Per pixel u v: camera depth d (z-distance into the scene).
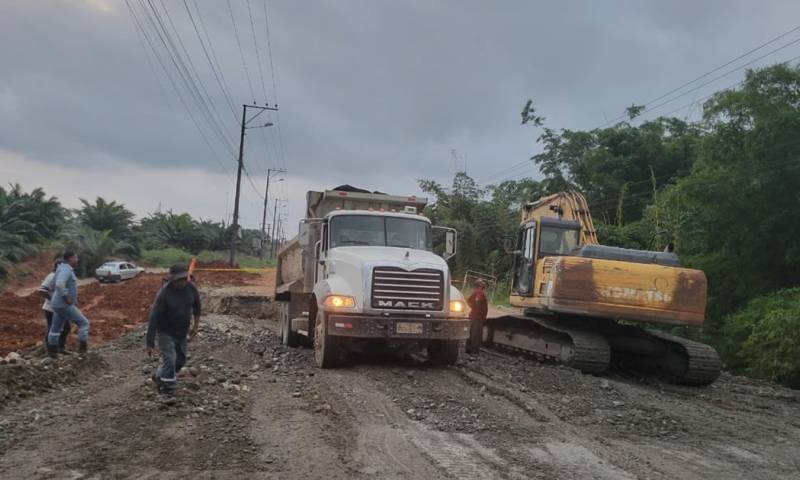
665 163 32.56
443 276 11.04
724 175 18.55
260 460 5.94
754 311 16.91
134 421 7.04
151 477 5.41
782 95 17.95
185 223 80.25
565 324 13.62
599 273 11.88
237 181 49.72
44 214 49.28
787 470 6.73
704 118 19.28
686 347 12.20
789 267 18.50
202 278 38.78
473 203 39.97
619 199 31.42
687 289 12.02
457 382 10.25
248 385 9.34
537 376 11.08
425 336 10.82
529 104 36.28
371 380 10.02
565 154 34.97
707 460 6.93
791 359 14.36
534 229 14.20
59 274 10.97
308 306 13.64
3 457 5.80
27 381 8.48
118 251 59.28
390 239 12.41
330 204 13.92
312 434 6.85
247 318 22.69
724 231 18.95
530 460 6.39
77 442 6.27
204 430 6.80
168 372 7.95
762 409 10.47
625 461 6.59
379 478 5.61
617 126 34.78
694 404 10.38
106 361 11.50
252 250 95.69
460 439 7.02
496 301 31.02
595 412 8.84
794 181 17.42
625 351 13.60
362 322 10.62
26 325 18.70
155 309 7.99
